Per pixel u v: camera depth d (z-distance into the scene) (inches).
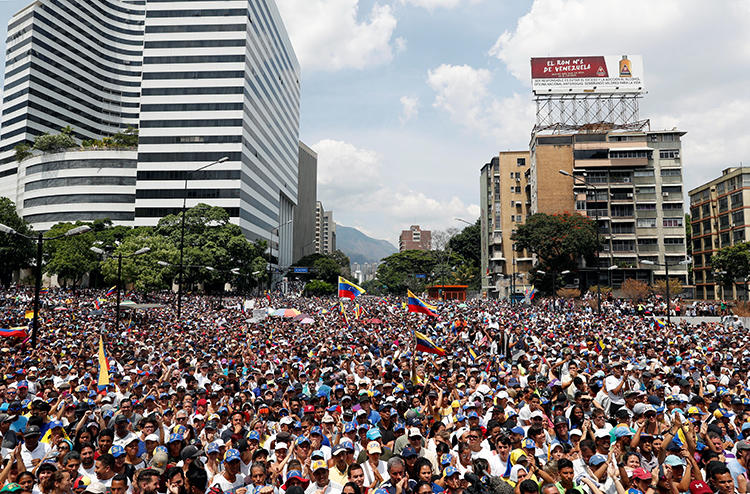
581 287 2930.6
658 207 2960.1
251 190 3725.4
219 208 2866.6
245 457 273.0
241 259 2864.2
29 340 757.9
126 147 3784.5
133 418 341.4
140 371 498.6
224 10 3567.9
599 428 301.1
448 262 4463.6
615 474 232.5
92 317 1234.0
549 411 384.8
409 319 1370.6
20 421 313.1
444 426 295.0
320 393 414.0
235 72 3531.0
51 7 4544.8
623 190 2992.1
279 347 711.1
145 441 280.2
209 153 3489.2
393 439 311.0
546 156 3056.1
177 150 3499.0
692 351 666.8
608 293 2341.3
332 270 4559.5
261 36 4015.8
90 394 431.8
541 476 235.5
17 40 4473.4
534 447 261.3
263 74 4082.2
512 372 492.7
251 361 597.9
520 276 3250.5
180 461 266.2
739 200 2551.7
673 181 2970.0
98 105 4987.7
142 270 1876.2
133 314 1355.8
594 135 3029.0
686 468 237.3
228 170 3474.4
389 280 4820.4
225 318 1325.0
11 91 4461.1
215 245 2699.3
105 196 3742.6
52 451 272.8
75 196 3752.5
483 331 872.9
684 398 368.2
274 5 4480.8
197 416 338.0
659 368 494.9
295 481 234.8
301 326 1141.7
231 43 3553.2
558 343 756.6
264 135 4106.8
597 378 419.8
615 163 2967.5
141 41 5295.3
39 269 740.0
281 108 4773.6
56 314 1220.5
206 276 2568.9
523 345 689.0
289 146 5152.6
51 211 3784.5
